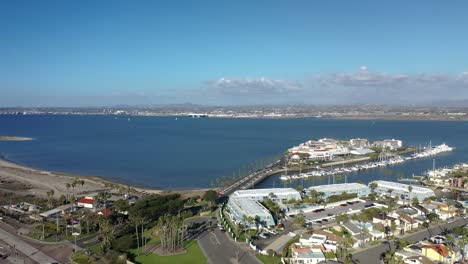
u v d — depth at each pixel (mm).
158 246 179375
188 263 160000
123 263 155250
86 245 180250
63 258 164875
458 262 159750
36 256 166625
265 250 173750
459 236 185750
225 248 177375
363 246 177875
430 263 153500
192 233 199500
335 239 180125
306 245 175375
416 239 186750
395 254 161000
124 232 197000
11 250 173000
